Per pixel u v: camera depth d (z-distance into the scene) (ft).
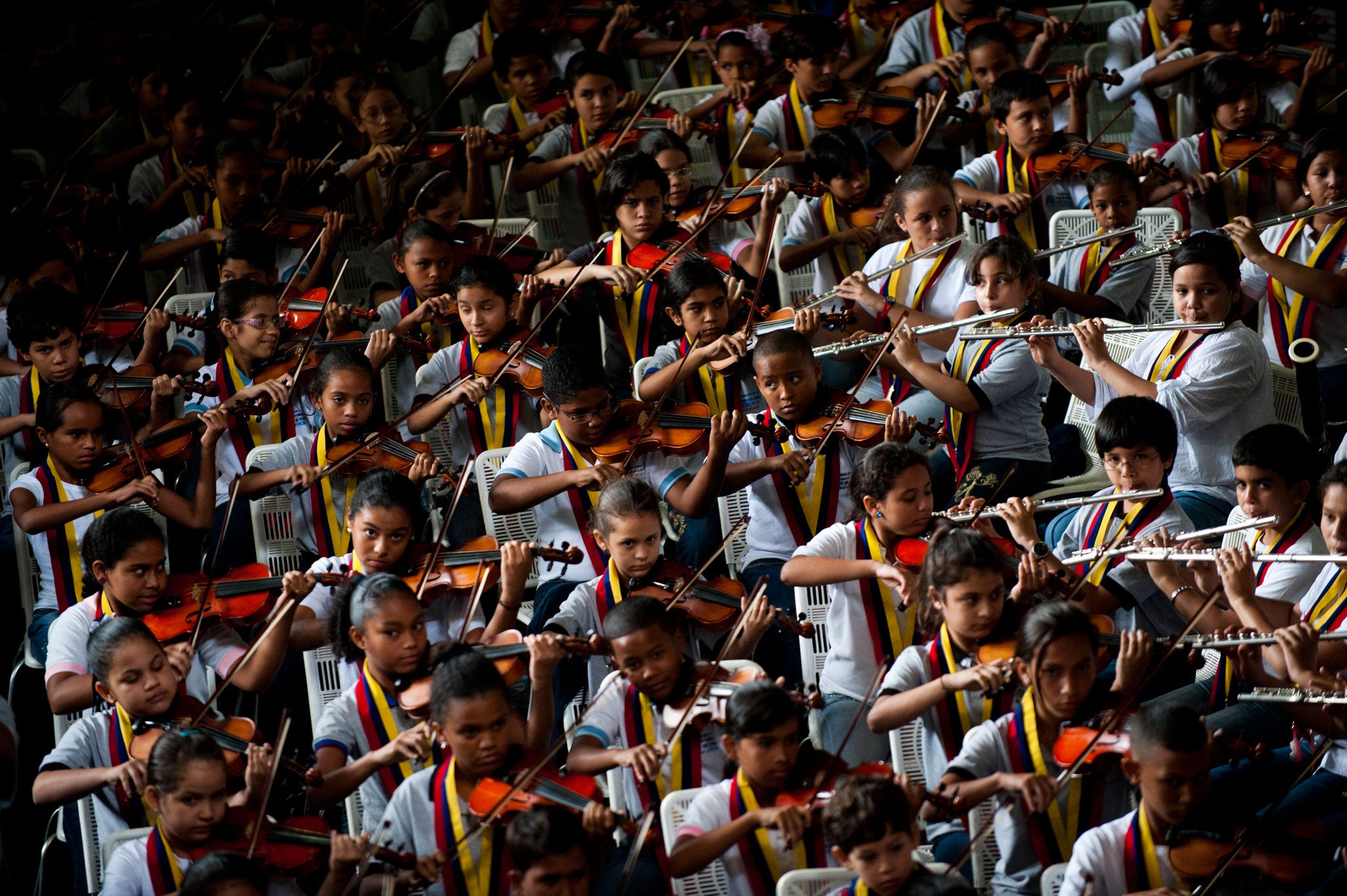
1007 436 69.00
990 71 96.17
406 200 89.76
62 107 112.47
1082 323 67.00
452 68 107.96
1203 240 68.23
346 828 57.98
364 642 54.80
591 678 58.75
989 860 50.14
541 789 48.93
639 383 73.41
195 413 73.46
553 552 59.26
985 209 84.69
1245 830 46.52
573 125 94.53
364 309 79.51
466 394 71.15
